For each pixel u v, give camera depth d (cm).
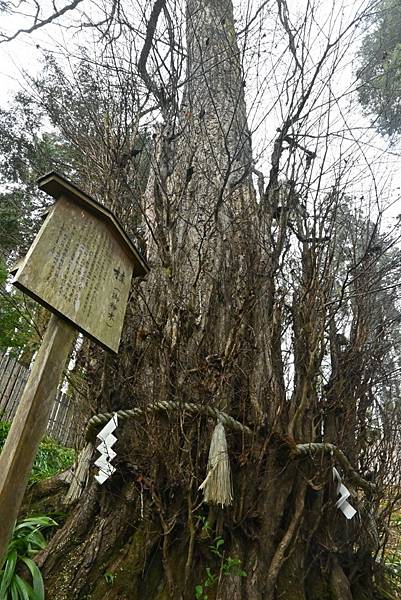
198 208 358
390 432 308
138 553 238
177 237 334
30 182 769
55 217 212
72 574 234
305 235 318
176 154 431
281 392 285
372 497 292
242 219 329
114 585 227
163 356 263
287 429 266
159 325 275
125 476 267
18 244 686
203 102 464
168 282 290
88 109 383
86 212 229
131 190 340
